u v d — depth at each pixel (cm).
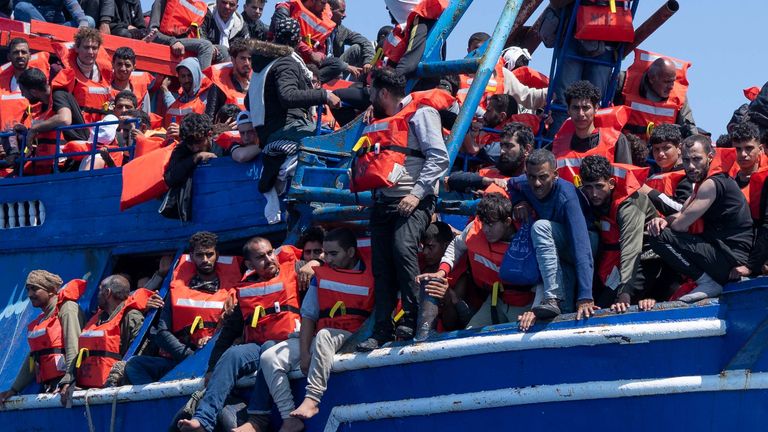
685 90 3781
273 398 3150
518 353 2823
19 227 4197
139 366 3547
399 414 2986
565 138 3319
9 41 4881
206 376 3303
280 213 3616
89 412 3603
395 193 3027
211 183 3803
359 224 3534
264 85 3594
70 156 4147
